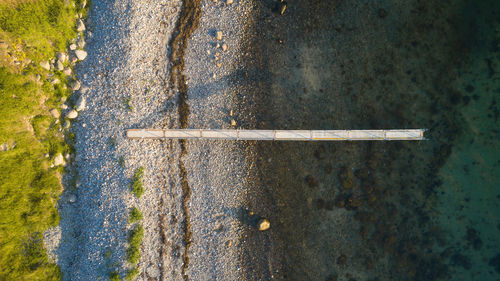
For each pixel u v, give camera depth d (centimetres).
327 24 1995
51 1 1766
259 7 1995
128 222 1844
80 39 1875
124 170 1864
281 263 1998
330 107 2002
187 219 1962
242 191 1998
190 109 1973
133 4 1862
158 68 1942
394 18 1998
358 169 2008
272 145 2002
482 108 2008
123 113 1883
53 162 1812
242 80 2002
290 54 2002
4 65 1636
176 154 1959
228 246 1978
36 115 1758
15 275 1683
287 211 2005
